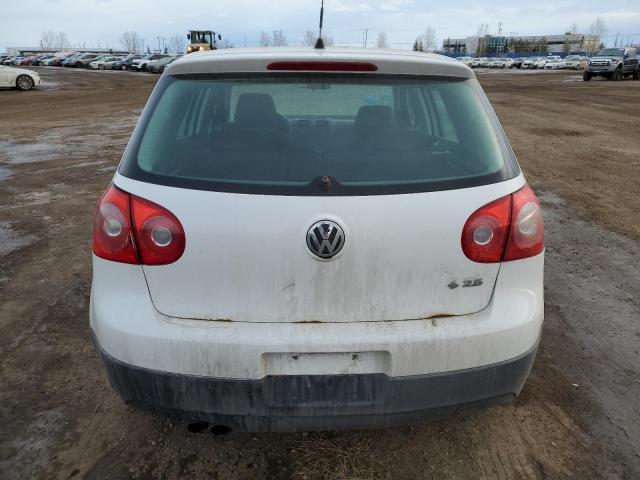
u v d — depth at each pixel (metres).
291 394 2.04
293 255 1.98
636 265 4.75
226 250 1.99
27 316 3.73
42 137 12.09
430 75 2.29
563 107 19.19
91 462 2.43
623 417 2.76
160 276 2.04
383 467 2.42
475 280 2.10
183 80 2.30
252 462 2.44
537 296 2.22
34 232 5.49
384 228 1.99
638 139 12.08
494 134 2.30
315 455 2.48
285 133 2.21
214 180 2.04
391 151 2.17
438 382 2.07
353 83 2.23
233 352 1.99
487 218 2.08
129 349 2.05
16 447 2.50
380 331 2.03
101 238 2.11
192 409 2.07
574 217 6.17
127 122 14.91
